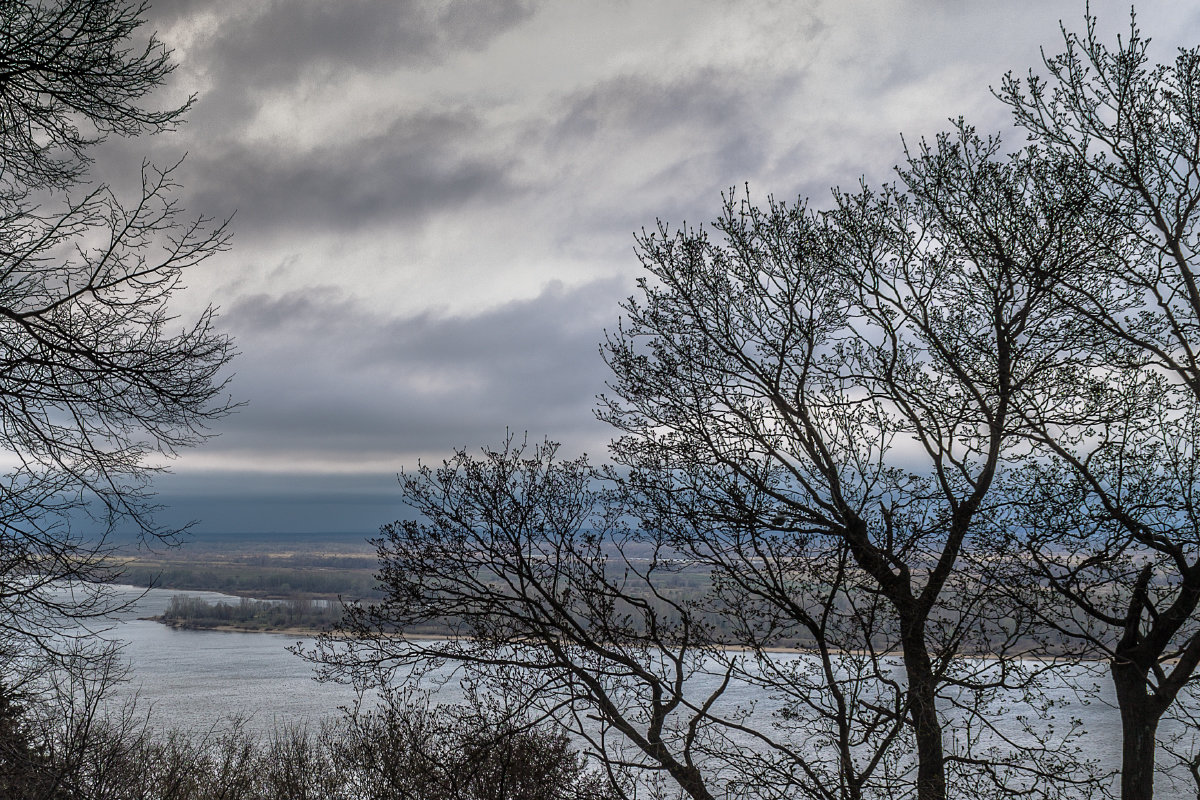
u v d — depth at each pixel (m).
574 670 10.64
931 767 9.17
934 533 9.30
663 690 10.69
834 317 10.75
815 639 9.21
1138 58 9.60
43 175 10.23
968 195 10.20
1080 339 9.93
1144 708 9.86
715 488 9.98
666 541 10.02
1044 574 8.67
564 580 10.88
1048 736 9.07
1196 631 9.77
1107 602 9.63
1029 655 9.02
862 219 10.68
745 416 10.36
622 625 10.57
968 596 8.85
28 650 9.55
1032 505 9.03
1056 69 9.95
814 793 9.30
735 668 9.67
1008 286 9.79
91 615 9.44
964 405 9.77
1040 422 9.54
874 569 9.43
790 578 9.29
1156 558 9.34
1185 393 9.66
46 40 9.25
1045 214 9.84
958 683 8.97
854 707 9.05
